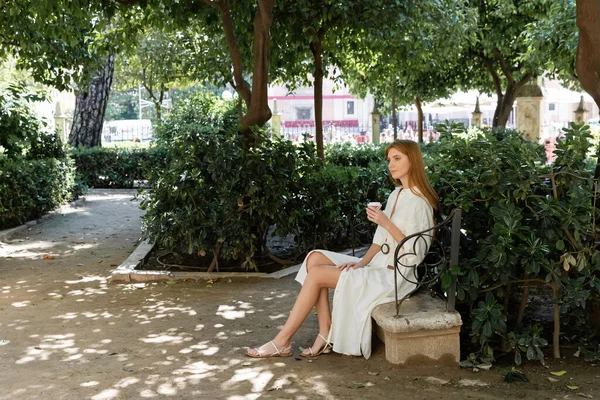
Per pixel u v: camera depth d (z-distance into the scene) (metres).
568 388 4.23
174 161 7.68
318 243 8.31
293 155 7.89
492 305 4.55
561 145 4.72
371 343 4.82
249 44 11.21
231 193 7.41
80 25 10.84
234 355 4.90
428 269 4.91
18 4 9.98
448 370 4.52
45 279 7.64
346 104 54.12
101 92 20.23
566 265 4.53
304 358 4.80
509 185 4.66
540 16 18.59
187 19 10.55
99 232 11.16
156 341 5.27
